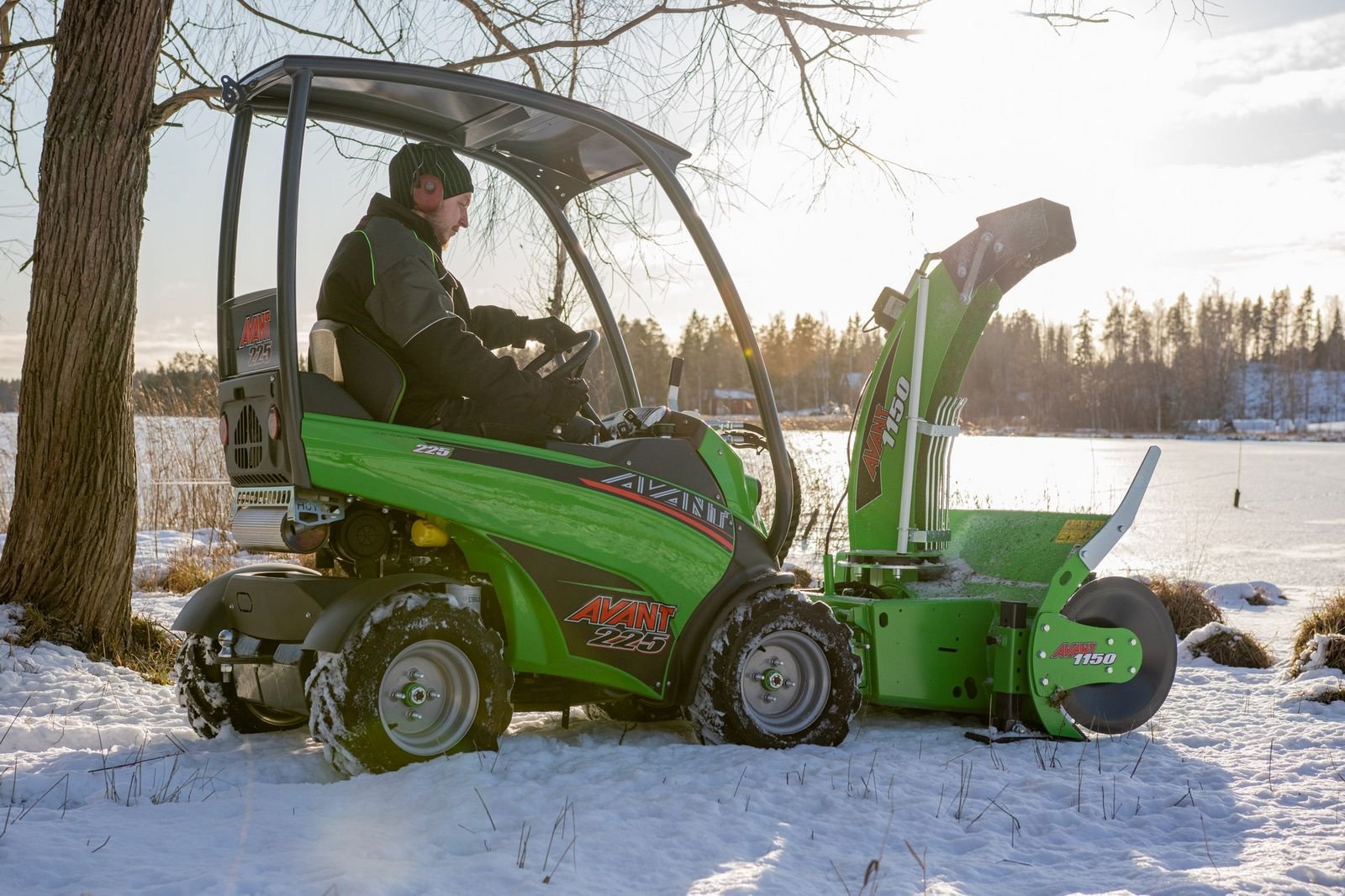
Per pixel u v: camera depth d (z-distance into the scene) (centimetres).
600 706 453
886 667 436
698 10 626
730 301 402
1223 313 11431
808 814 321
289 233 337
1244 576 1151
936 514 479
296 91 342
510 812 304
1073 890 266
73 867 258
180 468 1134
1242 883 271
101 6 534
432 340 355
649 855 276
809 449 1283
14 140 670
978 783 357
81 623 541
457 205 395
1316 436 8050
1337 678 541
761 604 399
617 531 384
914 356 468
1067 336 9912
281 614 367
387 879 249
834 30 622
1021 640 437
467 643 356
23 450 547
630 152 426
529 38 654
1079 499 1872
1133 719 449
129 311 553
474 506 362
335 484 342
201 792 329
